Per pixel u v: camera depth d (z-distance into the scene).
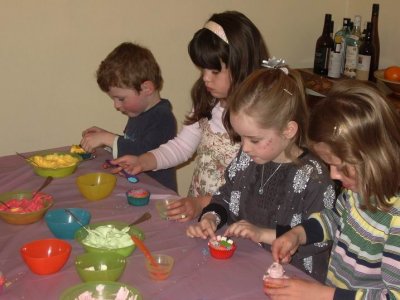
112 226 1.45
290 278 1.20
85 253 1.29
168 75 2.93
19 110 2.69
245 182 1.65
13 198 1.63
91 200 1.68
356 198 1.33
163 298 1.16
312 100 2.85
